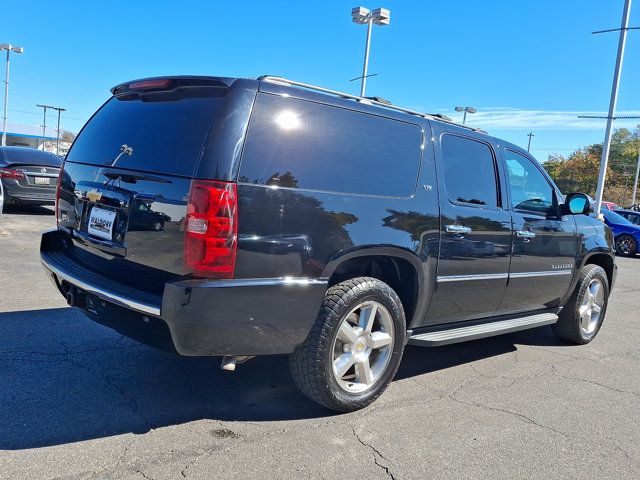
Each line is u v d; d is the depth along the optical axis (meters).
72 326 4.68
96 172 3.41
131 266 3.08
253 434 3.06
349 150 3.33
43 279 6.27
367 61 19.95
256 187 2.86
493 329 4.29
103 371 3.79
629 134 88.19
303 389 3.25
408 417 3.45
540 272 4.75
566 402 3.91
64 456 2.69
